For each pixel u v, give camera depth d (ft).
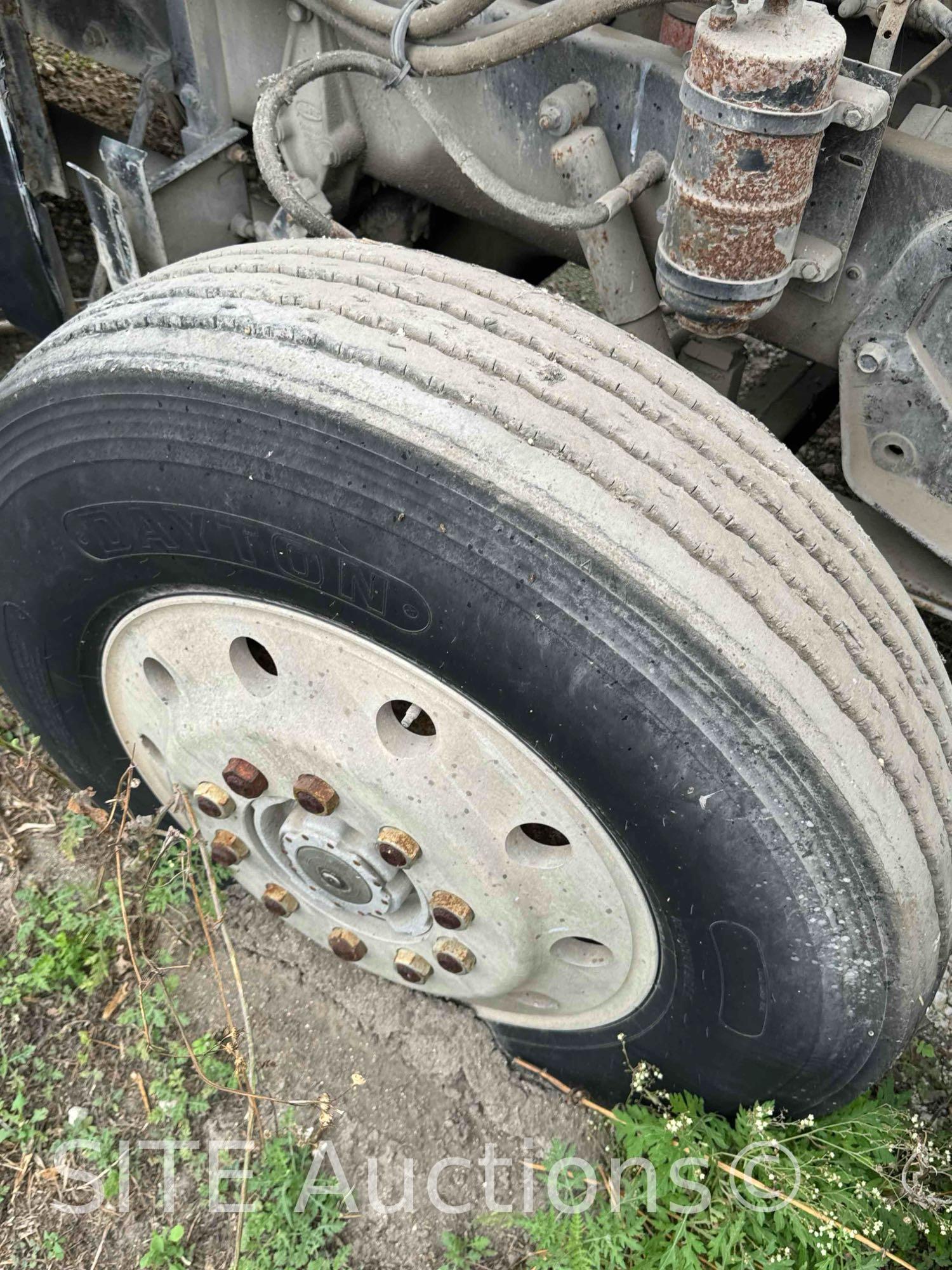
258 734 6.52
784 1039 6.09
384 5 6.88
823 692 5.12
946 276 6.21
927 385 6.65
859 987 5.63
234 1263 7.11
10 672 7.76
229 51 8.20
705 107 5.48
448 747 5.92
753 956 5.72
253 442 5.31
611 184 6.96
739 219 5.79
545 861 6.12
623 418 5.27
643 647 4.93
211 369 5.33
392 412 5.01
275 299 5.55
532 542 4.92
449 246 9.89
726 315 6.31
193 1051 7.97
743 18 5.31
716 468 5.43
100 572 6.45
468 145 7.47
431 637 5.40
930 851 5.47
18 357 12.34
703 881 5.49
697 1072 6.82
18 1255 7.23
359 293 5.59
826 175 6.16
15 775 9.60
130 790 8.22
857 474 7.25
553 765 5.55
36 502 6.29
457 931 6.69
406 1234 7.37
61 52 14.53
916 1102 8.04
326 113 7.84
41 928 8.64
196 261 6.46
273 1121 7.80
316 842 6.72
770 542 5.30
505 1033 7.85
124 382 5.61
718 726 4.99
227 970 8.47
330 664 6.05
